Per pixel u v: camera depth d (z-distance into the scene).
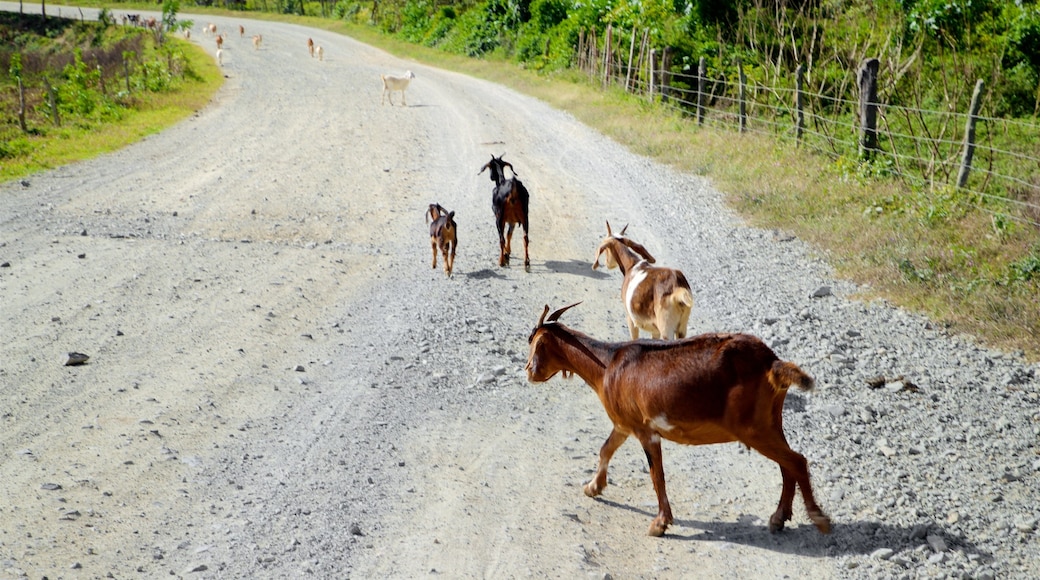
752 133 22.56
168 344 10.25
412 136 25.16
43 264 13.27
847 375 9.16
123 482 7.10
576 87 34.19
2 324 10.77
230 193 18.25
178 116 28.53
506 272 13.38
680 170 19.98
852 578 5.87
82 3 89.69
